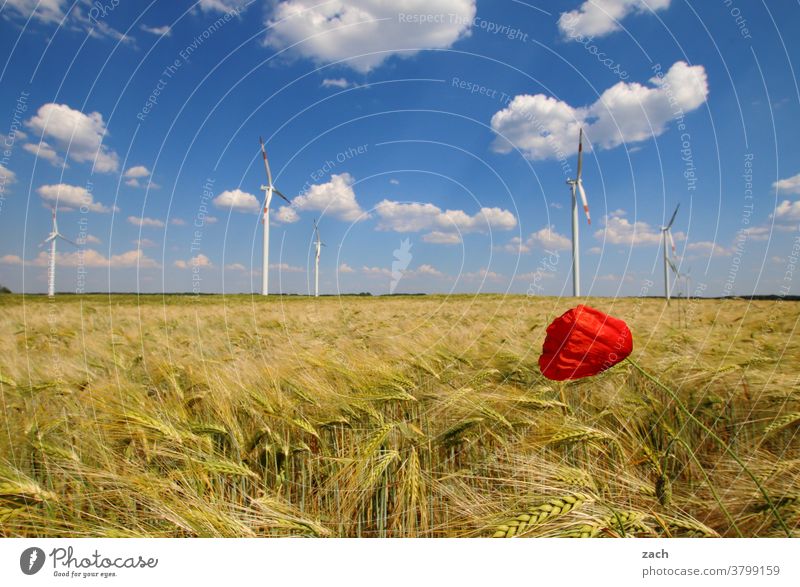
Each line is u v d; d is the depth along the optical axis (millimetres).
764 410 3861
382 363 5594
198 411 4520
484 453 3781
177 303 25016
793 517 2295
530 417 3930
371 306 22781
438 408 4430
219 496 3211
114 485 2963
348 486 3359
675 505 2584
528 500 2502
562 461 3209
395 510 3277
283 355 5566
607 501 2625
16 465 3258
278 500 3158
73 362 6094
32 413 3949
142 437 3480
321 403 4398
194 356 6309
